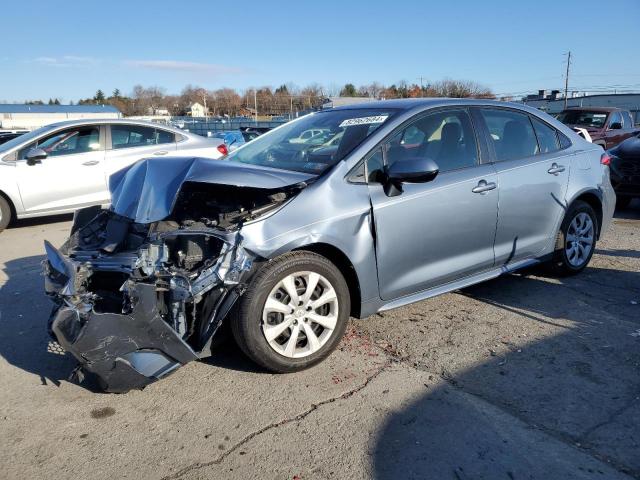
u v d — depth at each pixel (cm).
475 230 414
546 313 436
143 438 284
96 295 309
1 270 583
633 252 620
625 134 1555
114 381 294
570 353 368
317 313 350
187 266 318
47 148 793
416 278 389
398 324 418
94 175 816
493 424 291
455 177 403
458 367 352
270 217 328
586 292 484
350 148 375
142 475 256
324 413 303
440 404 310
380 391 324
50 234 767
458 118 425
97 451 273
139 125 865
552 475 252
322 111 478
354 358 365
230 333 342
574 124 1577
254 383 335
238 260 312
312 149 397
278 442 279
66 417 303
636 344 380
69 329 292
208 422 296
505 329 407
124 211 336
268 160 409
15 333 415
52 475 257
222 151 930
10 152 772
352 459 265
